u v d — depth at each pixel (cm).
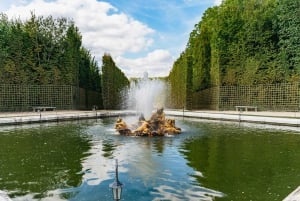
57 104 2628
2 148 1023
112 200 545
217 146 1055
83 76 3341
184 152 955
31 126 1695
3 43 2611
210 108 2905
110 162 820
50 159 857
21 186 620
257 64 2580
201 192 581
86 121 2055
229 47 2714
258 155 905
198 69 3203
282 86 2364
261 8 2880
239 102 2606
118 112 2577
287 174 698
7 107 2428
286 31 2544
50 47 2872
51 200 545
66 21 2934
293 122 1652
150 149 1004
